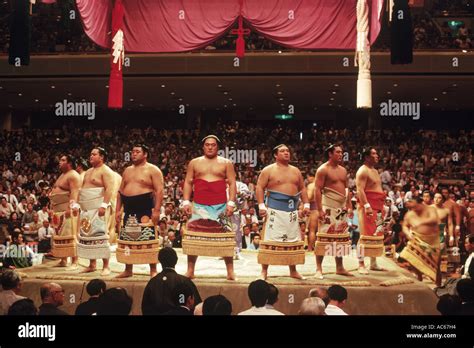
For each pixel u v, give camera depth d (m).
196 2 9.10
